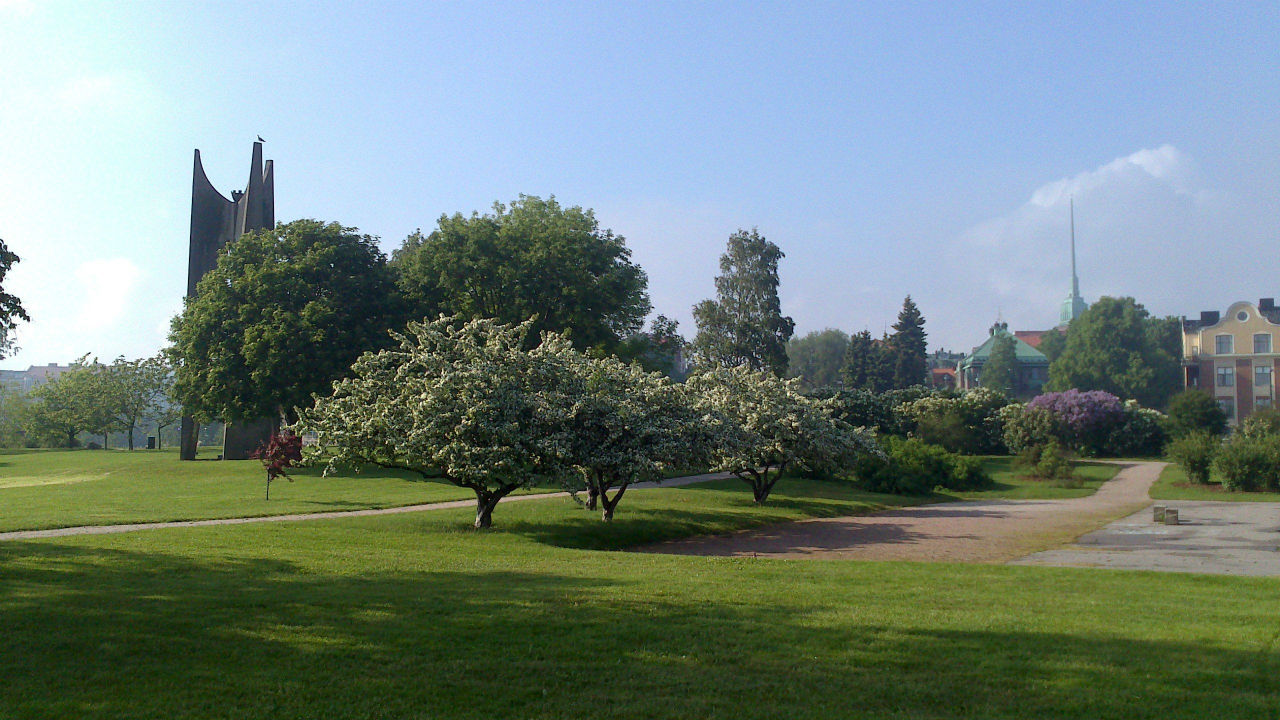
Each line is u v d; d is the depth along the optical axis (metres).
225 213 54.75
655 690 7.23
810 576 13.71
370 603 10.70
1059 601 11.50
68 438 77.81
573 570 14.16
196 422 50.69
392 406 21.44
